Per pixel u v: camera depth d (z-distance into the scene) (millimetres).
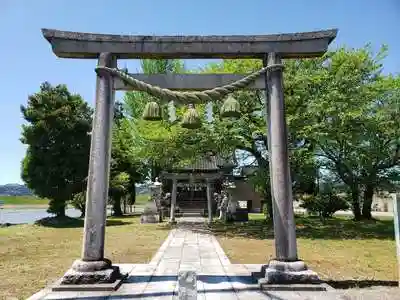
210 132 16672
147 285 6695
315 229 18312
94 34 7328
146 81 7469
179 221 25250
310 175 18266
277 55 7434
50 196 22984
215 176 24938
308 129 15141
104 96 7141
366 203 22781
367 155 17641
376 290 6824
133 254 10922
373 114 16734
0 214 35938
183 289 4180
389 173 19766
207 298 5848
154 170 29516
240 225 21266
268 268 6707
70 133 22922
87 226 6742
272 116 7207
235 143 16984
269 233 17031
